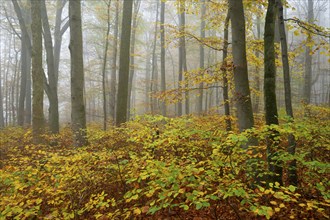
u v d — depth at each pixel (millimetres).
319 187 3686
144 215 4414
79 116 9227
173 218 4219
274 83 4629
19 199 4094
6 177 4516
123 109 10891
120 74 10992
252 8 8367
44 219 3820
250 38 8617
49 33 13555
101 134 7719
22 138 11375
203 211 4277
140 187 4840
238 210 4086
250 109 5695
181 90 7938
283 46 5070
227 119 7336
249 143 5199
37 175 4773
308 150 5301
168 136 4805
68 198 4637
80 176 4680
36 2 11281
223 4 8312
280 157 4230
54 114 12852
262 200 4184
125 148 6371
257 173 4711
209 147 4938
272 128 4195
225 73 7418
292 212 3898
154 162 4012
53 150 8195
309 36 6422
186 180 3645
